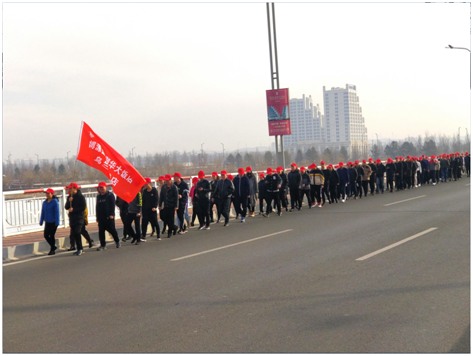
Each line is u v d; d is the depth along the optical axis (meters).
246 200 16.33
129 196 12.33
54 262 10.39
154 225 13.26
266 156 102.69
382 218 14.59
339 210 17.97
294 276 7.56
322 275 7.54
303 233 12.35
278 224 14.77
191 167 104.31
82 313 6.15
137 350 4.79
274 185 17.62
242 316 5.66
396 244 9.98
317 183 19.95
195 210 15.94
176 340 5.00
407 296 6.20
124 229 13.31
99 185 11.98
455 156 34.41
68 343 5.08
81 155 11.78
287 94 25.34
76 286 7.75
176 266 8.94
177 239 12.97
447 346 4.56
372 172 25.39
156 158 107.88
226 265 8.73
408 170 28.28
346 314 5.57
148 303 6.44
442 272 7.41
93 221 16.97
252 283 7.25
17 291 7.61
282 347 4.67
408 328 5.05
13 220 14.27
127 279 8.05
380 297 6.20
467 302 5.87
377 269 7.79
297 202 20.33
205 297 6.59
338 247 9.97
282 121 25.45
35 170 92.19
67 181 73.06
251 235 12.62
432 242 10.02
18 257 11.57
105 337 5.21
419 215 14.82
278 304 6.08
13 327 5.71
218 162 111.31
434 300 5.99
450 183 31.41
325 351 4.54
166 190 13.70
